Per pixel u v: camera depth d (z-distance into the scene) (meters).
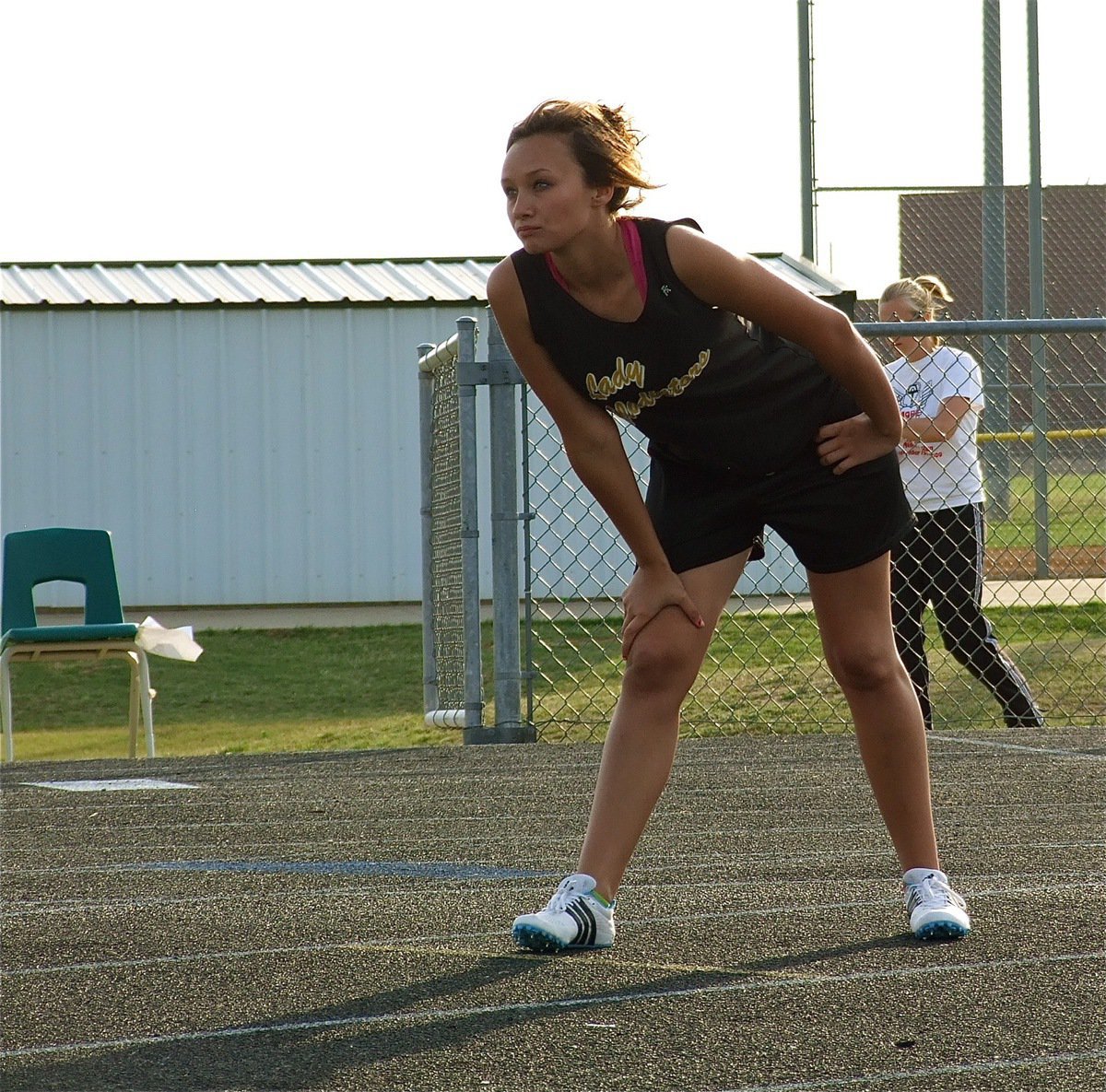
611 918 9.71
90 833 14.55
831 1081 6.99
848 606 10.04
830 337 9.30
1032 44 46.03
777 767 18.45
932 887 9.95
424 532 25.55
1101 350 52.16
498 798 16.39
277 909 10.99
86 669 37.72
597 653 34.38
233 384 47.94
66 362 47.41
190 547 47.88
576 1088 6.94
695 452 9.57
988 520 45.62
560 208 8.85
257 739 28.27
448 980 8.86
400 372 48.53
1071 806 15.28
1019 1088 6.86
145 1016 8.20
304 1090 6.97
